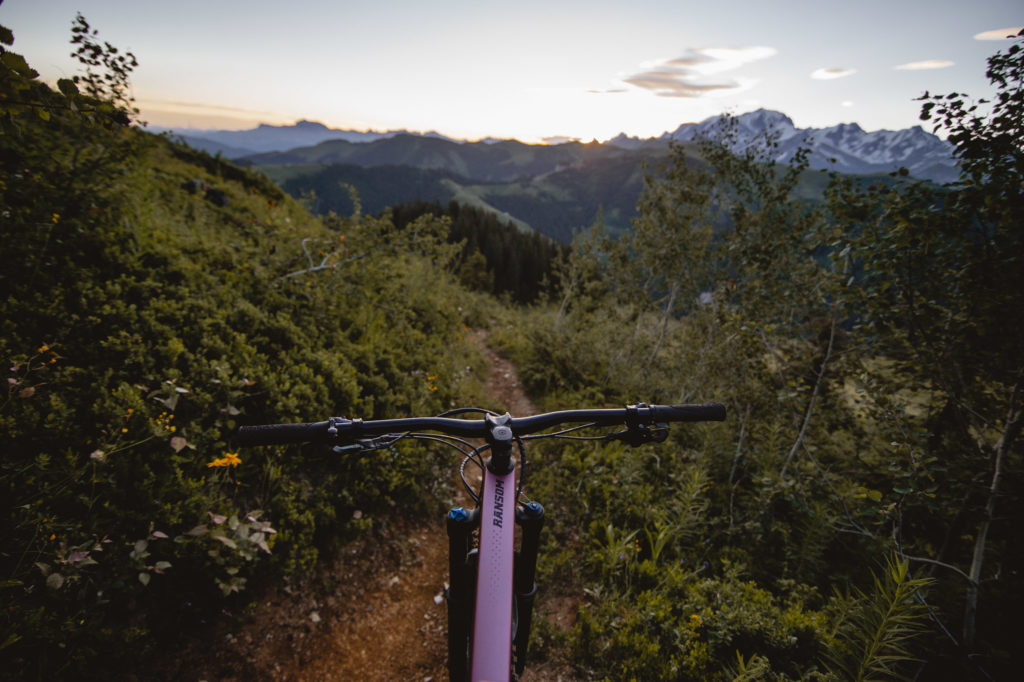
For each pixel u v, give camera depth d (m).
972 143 4.14
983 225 4.34
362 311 8.81
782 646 4.23
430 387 7.97
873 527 6.28
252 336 6.43
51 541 3.33
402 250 12.16
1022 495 4.92
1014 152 3.92
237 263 8.10
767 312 7.96
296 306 7.61
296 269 8.94
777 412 7.62
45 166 5.58
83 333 4.88
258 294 7.51
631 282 12.89
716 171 10.00
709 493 7.25
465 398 8.91
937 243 4.78
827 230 6.87
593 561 5.42
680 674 4.12
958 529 5.91
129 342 4.91
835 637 4.38
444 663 4.30
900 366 5.92
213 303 6.38
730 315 8.05
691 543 6.11
